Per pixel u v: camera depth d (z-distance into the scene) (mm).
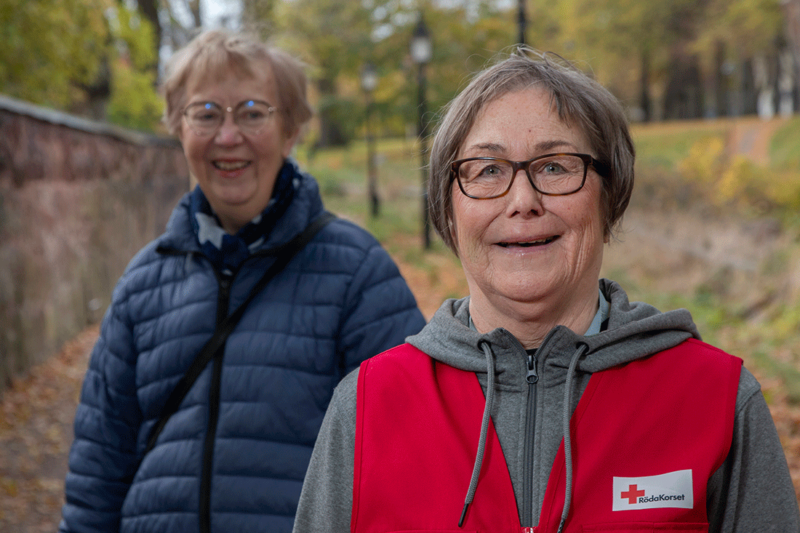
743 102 42250
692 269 17625
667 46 39031
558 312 1185
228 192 1879
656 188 21547
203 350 1775
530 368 1164
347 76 28281
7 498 4629
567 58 1280
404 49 25375
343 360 1827
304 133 2146
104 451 1895
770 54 36219
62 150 9109
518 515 1077
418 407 1171
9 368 6797
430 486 1116
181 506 1702
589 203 1131
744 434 1085
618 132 1179
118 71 17469
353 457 1208
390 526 1124
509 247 1140
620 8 38375
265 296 1815
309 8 28422
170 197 16391
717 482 1092
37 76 10625
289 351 1756
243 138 1872
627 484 1057
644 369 1127
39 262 7980
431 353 1216
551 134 1123
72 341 8945
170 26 16625
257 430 1707
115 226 11656
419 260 16578
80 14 10875
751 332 11242
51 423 6094
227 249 1828
